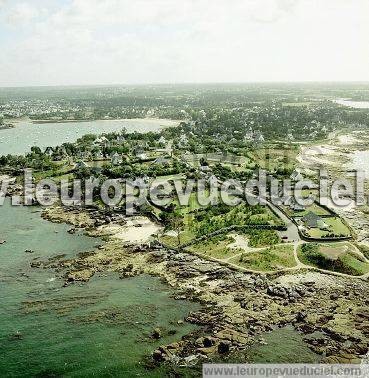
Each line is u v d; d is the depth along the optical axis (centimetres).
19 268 14638
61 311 12075
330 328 11031
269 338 10788
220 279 13588
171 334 11031
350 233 16738
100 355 10338
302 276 13588
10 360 10206
